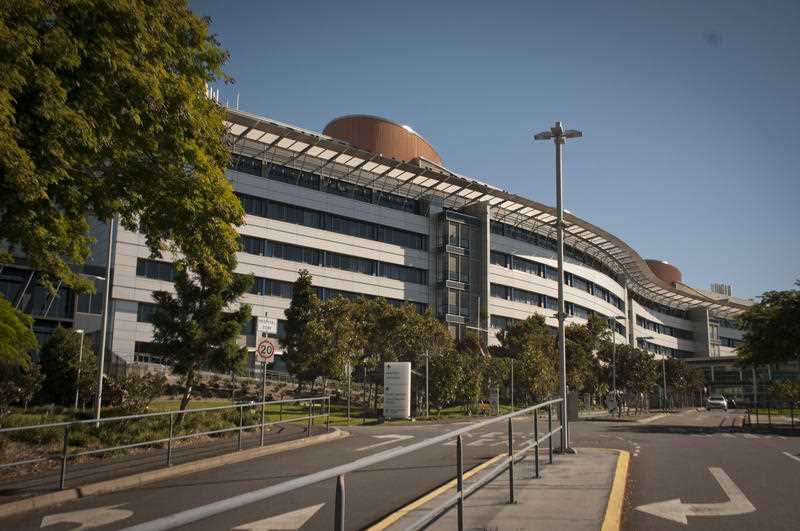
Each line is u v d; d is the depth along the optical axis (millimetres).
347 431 23656
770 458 14359
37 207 11242
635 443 18688
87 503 9789
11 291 42062
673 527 7398
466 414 41906
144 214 13469
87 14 10516
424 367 41188
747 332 39656
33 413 21156
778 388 56438
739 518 7859
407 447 4344
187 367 20656
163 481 11820
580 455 13195
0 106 8586
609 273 97562
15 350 11375
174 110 12047
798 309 36156
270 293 53844
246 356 21375
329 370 39844
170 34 12492
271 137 54250
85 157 11352
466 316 66500
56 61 9805
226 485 11203
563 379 14000
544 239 79812
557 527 6895
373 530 7195
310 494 10078
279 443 17125
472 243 68875
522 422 30703
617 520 7266
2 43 8820
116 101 11078
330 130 78875
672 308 124312
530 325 60000
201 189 12812
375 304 47156
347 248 59438
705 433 24531
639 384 67312
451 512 7691
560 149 15523
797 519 7816
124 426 16703
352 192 61906
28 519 8719
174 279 21125
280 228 55125
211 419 19656
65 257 14930
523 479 10039
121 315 45844
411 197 66812
